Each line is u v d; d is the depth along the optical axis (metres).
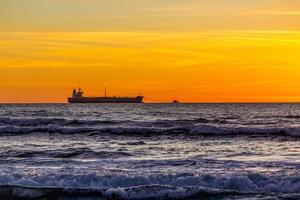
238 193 21.14
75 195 21.48
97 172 23.55
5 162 29.00
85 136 47.81
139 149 37.50
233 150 36.56
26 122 59.19
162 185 21.80
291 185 21.59
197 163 27.17
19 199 21.34
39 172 23.95
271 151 35.78
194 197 20.86
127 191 21.30
